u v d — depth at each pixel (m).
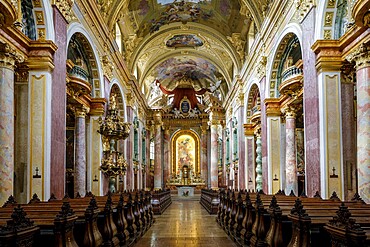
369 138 8.85
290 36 13.42
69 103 14.51
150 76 32.03
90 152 15.59
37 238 4.74
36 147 9.55
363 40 8.91
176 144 35.69
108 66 16.66
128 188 21.25
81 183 14.68
